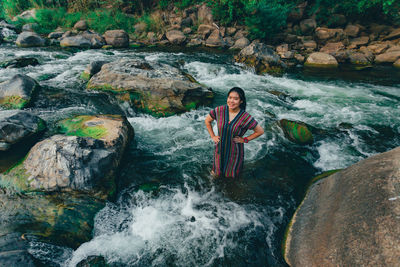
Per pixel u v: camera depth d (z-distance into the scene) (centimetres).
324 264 196
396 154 214
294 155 405
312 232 229
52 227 244
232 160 316
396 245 162
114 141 334
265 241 260
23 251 209
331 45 1110
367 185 205
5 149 349
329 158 401
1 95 473
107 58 923
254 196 319
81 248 240
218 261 239
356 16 1268
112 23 1381
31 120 387
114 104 512
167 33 1300
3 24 1309
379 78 816
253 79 785
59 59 865
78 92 538
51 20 1408
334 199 232
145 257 240
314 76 837
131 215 285
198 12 1406
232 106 262
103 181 294
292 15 1283
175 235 264
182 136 450
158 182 337
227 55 1072
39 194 271
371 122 519
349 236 189
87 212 267
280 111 563
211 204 305
